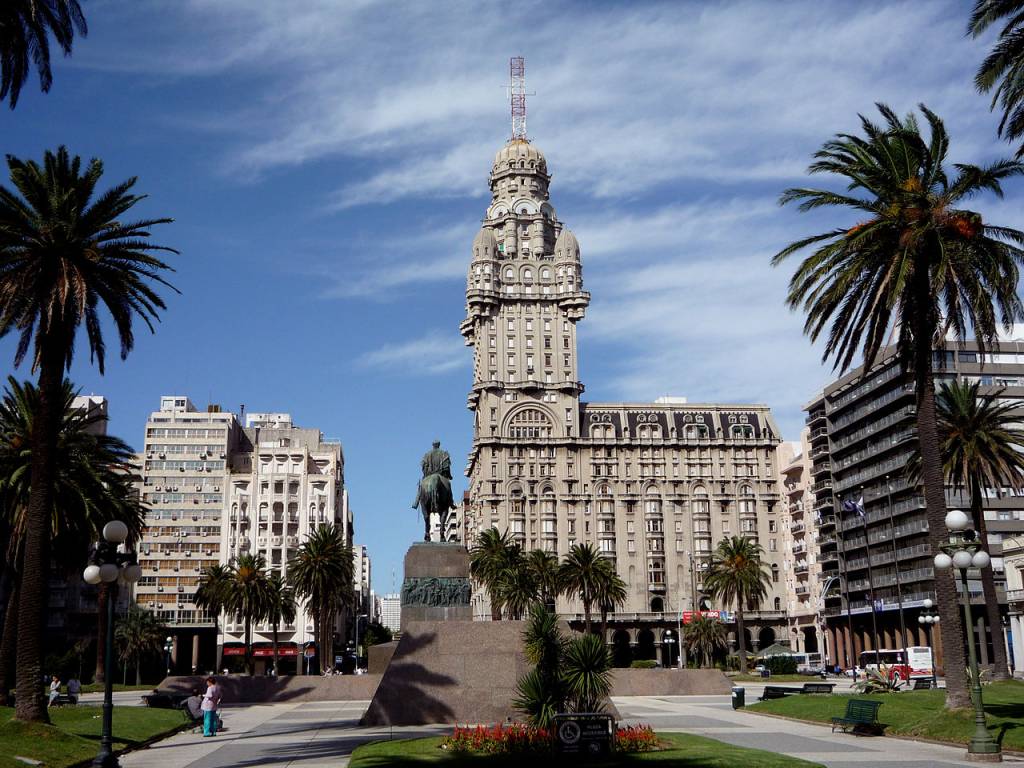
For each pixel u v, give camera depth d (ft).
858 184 140.05
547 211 642.22
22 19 99.60
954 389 239.30
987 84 107.34
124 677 453.58
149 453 556.51
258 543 545.85
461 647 144.97
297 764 99.60
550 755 98.94
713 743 111.86
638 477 583.17
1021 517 380.58
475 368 604.49
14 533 192.54
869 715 127.75
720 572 405.39
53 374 140.97
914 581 403.75
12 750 109.09
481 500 573.74
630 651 554.05
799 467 552.41
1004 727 114.11
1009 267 134.10
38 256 141.69
